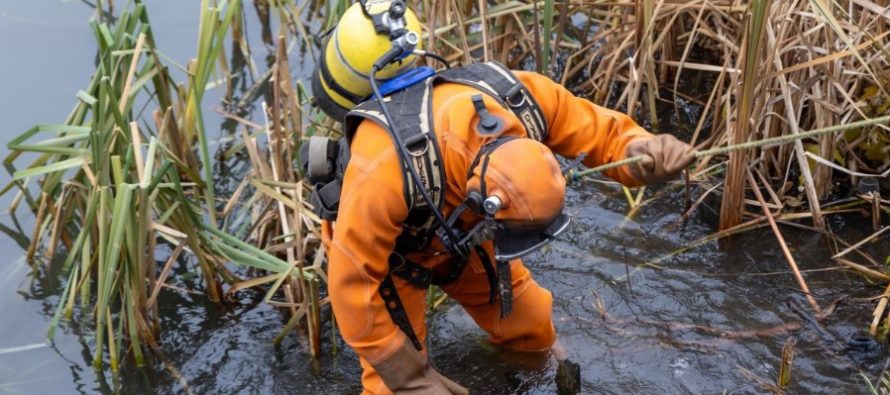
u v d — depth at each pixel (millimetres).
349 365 3381
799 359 3219
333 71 2646
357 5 2668
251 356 3461
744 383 3143
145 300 3482
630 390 3154
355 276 2578
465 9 4797
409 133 2473
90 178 3656
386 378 2738
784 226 3865
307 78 4965
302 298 3635
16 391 3375
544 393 3189
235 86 5023
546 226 2426
